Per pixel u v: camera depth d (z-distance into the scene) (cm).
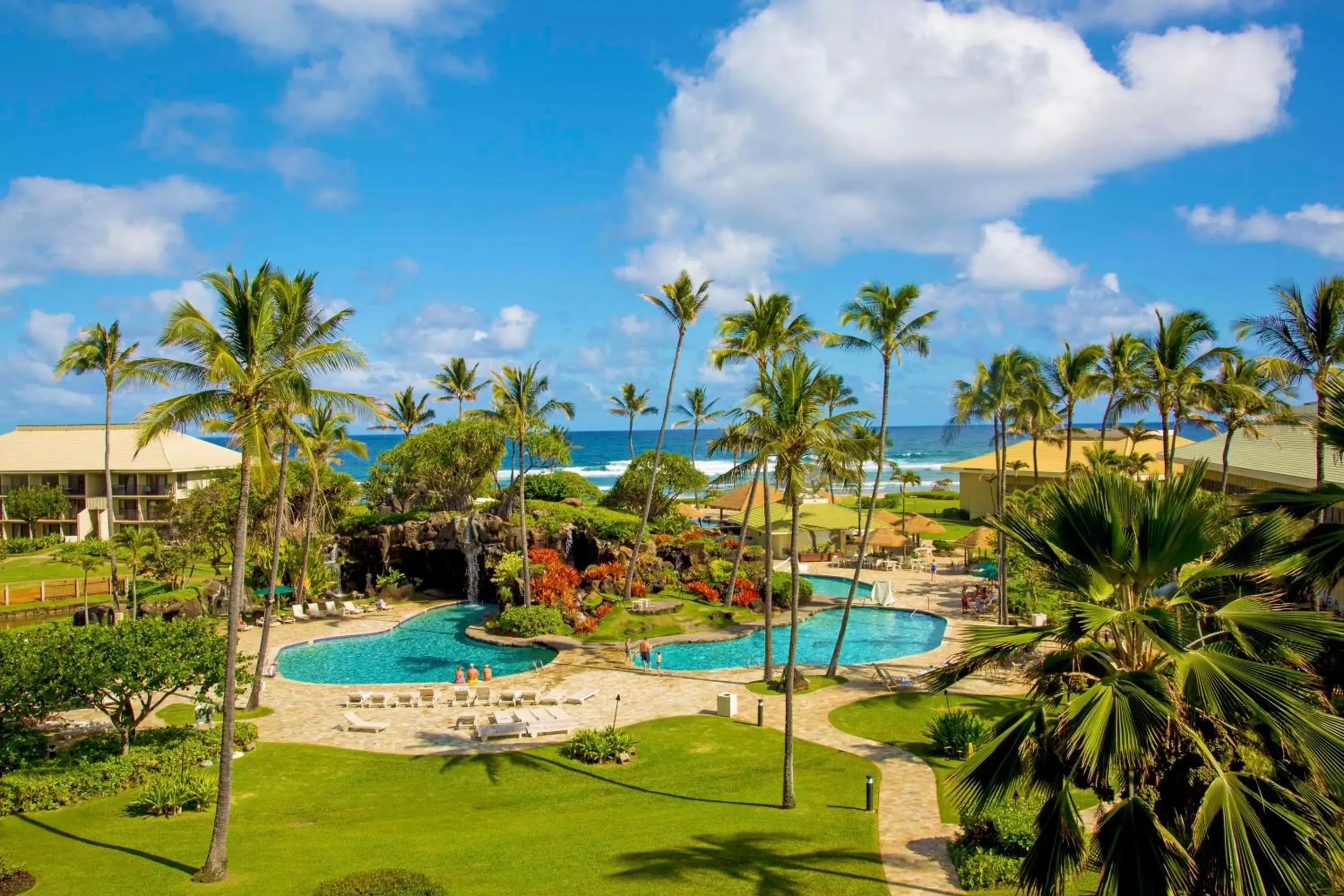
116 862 1661
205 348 1698
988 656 1219
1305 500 1384
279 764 2369
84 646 2194
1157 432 7669
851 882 1578
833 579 5622
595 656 3762
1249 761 1084
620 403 9550
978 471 7731
